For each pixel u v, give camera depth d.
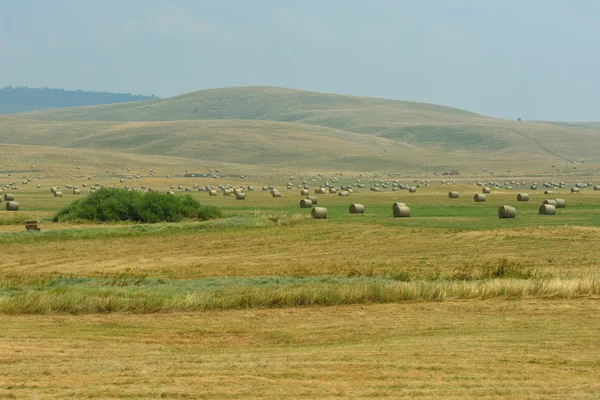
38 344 36.53
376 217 120.88
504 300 50.41
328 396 26.42
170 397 26.39
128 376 29.58
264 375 29.62
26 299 47.16
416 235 93.88
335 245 86.38
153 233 99.88
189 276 65.69
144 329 40.91
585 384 28.08
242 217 116.12
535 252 77.69
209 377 29.30
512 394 26.69
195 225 105.94
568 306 47.38
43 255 81.00
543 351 33.91
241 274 66.31
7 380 29.00
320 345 36.59
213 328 41.22
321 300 49.19
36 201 181.38
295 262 73.81
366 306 48.53
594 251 77.69
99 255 80.88
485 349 34.41
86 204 122.75
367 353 33.75
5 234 96.56
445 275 60.38
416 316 44.28
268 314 45.69
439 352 33.78
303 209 146.12
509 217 117.38
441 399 26.05
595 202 160.75
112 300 47.25
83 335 39.09
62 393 26.91
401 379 28.86
